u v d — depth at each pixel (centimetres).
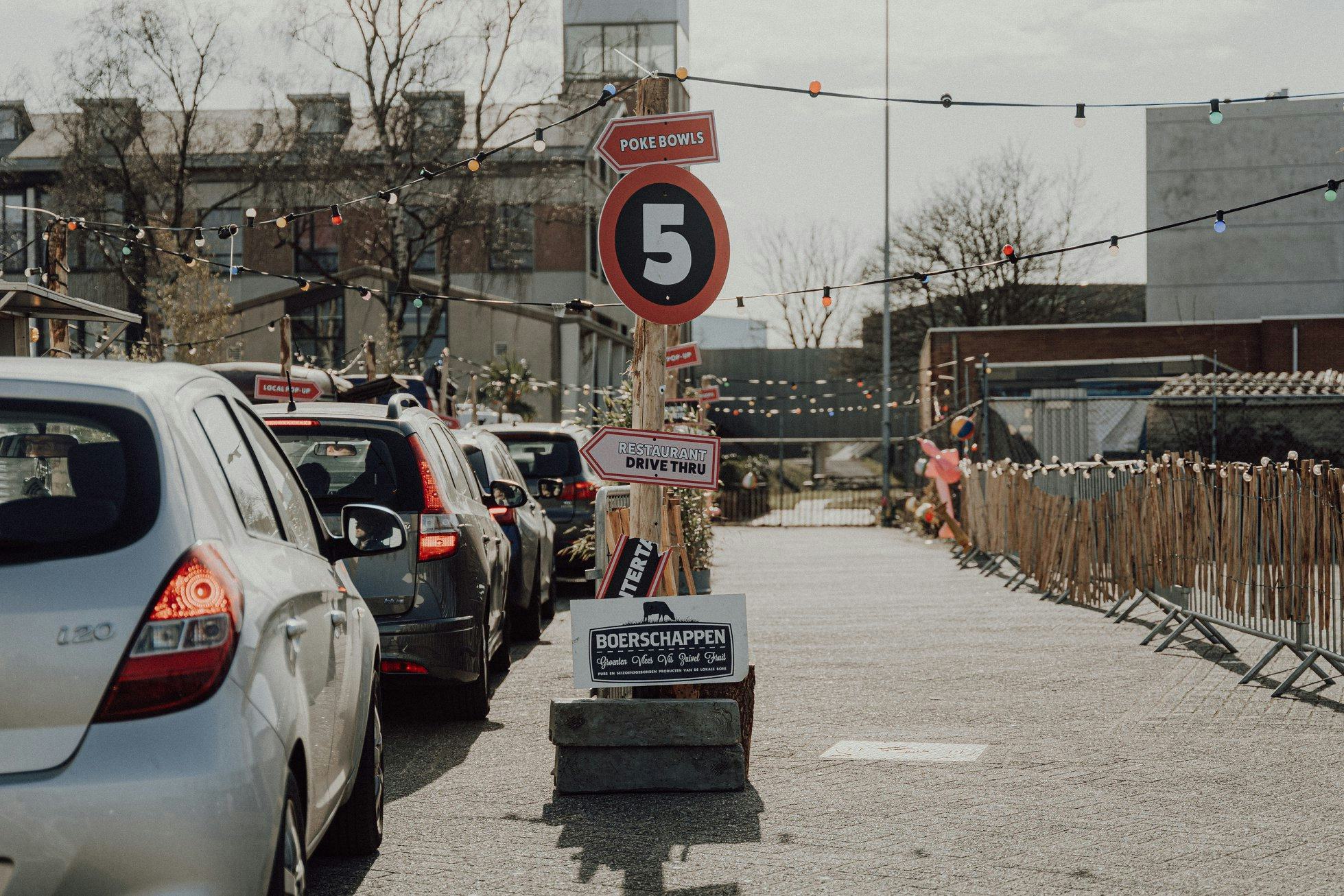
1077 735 800
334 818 539
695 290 703
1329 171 4678
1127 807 627
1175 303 4753
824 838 578
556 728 666
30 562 322
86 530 329
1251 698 920
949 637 1267
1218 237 4725
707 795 661
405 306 4562
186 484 349
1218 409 2648
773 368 6412
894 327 5762
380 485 796
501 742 795
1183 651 1158
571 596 1720
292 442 812
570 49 4384
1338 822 600
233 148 4347
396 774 711
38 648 313
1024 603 1603
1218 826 593
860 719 859
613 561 692
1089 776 693
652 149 700
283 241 4144
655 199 700
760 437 6303
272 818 334
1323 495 932
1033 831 587
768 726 838
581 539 1659
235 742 324
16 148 4659
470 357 4875
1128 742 779
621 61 4375
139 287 3862
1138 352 4262
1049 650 1169
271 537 422
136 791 308
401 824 606
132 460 343
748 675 701
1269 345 4200
